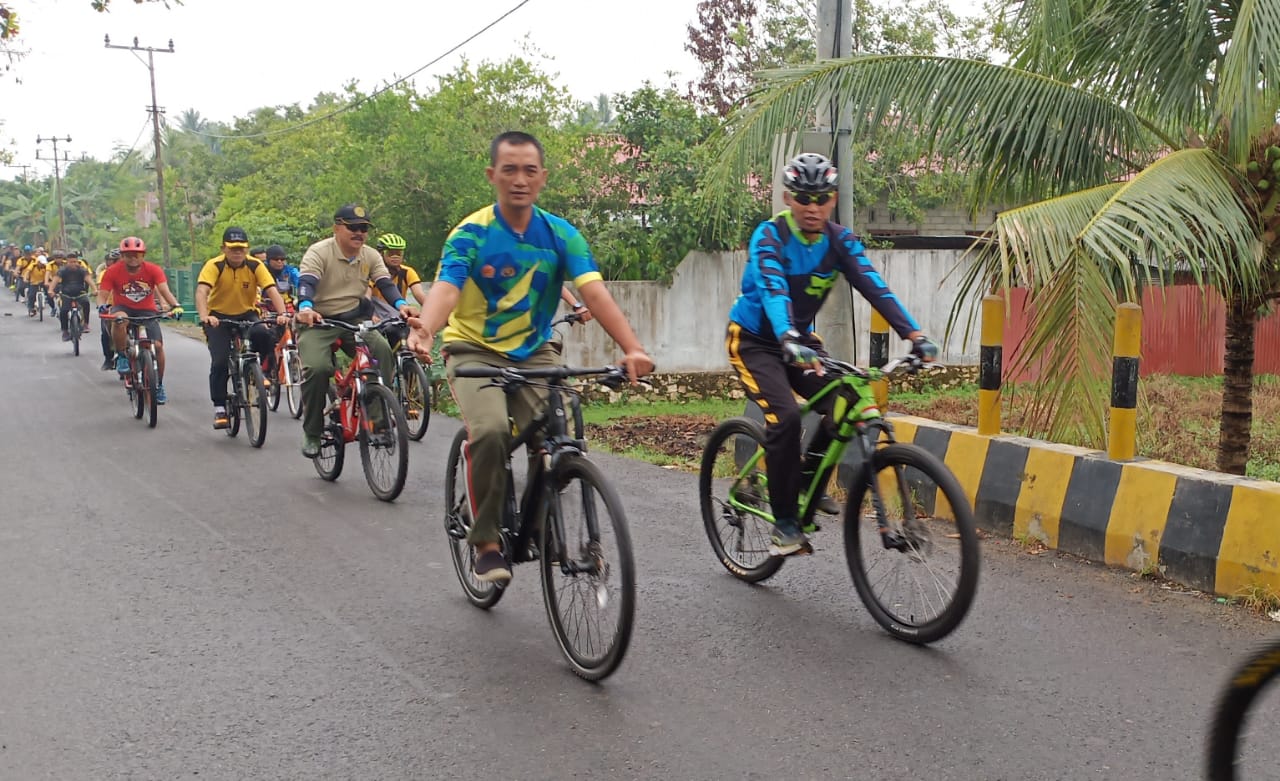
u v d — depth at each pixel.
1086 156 7.09
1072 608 5.00
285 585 5.54
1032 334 6.49
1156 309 15.41
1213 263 6.25
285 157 35.69
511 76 17.34
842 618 4.97
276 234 23.66
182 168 50.81
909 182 17.56
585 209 15.43
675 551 6.14
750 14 21.20
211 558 6.03
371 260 8.16
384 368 7.78
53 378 15.16
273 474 8.38
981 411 6.53
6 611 5.12
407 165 16.55
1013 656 4.46
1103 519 5.63
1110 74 7.45
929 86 7.28
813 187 4.70
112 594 5.39
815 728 3.82
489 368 4.14
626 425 11.84
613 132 15.88
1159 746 3.66
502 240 4.50
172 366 16.88
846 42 8.48
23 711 4.02
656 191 14.84
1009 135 7.20
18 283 35.16
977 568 4.26
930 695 4.09
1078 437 6.32
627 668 4.40
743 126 7.61
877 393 7.06
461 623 4.96
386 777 3.50
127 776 3.52
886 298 4.81
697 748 3.68
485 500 4.50
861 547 4.91
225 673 4.37
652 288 14.55
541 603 5.24
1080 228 6.35
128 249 11.03
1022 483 6.11
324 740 3.77
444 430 10.66
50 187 76.81
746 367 5.09
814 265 4.93
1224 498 5.12
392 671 4.39
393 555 6.09
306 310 7.66
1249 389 7.45
